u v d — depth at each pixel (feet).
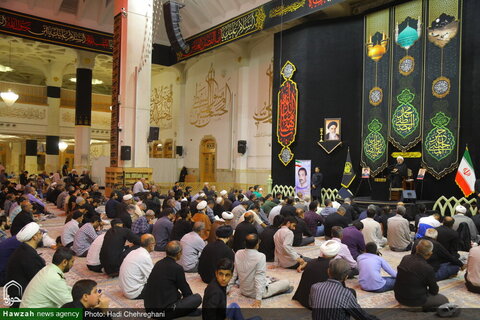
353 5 42.11
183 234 19.13
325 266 12.00
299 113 43.68
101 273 16.34
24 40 54.70
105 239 15.65
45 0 53.42
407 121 35.58
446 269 15.66
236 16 51.16
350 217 24.91
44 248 20.76
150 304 11.18
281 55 45.91
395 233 20.36
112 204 29.01
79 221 19.90
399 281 12.17
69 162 91.86
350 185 39.99
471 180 30.71
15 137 80.02
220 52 60.49
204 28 57.52
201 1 53.72
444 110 33.17
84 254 18.85
